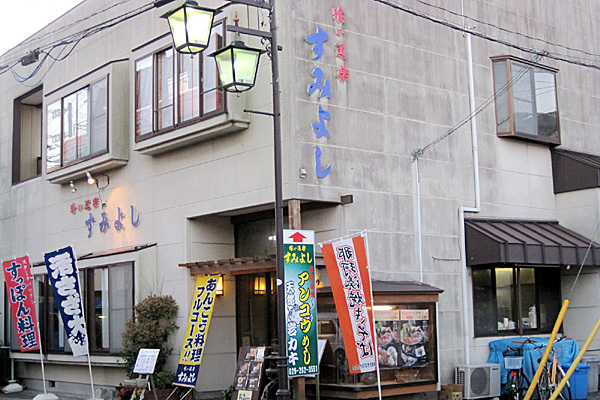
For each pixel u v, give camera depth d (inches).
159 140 585.6
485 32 645.9
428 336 522.0
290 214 495.5
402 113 571.5
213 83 544.1
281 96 510.9
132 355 579.5
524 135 647.1
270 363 510.6
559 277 658.8
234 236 613.0
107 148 641.6
